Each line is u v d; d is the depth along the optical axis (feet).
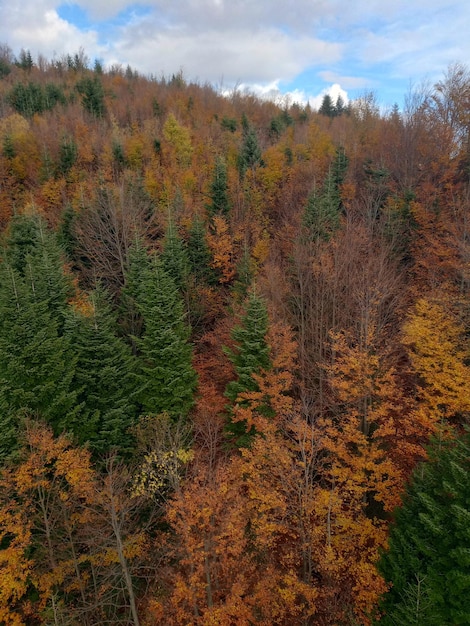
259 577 51.62
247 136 145.07
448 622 31.45
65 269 88.89
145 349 67.31
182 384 66.28
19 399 52.65
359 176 131.13
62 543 48.88
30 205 98.89
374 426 64.95
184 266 96.07
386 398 63.87
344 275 77.77
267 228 117.39
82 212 102.63
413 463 56.85
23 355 53.31
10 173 143.74
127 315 88.22
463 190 90.07
